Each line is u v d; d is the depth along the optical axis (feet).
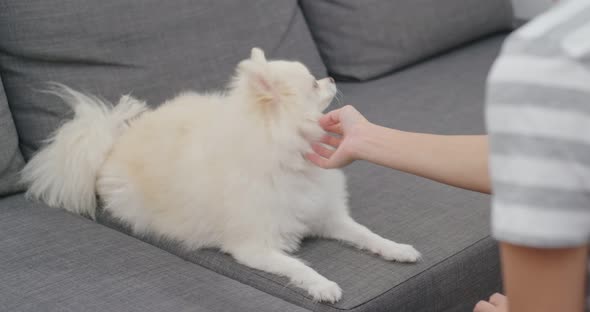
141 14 6.00
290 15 7.09
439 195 5.34
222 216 4.60
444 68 7.90
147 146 5.16
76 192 5.26
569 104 1.69
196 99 5.54
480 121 6.49
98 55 5.79
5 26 5.49
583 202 1.70
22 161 5.50
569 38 1.76
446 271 4.49
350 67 7.58
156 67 6.05
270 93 4.45
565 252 1.77
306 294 4.16
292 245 4.74
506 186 1.76
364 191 5.44
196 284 4.19
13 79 5.59
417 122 6.48
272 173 4.55
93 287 4.11
